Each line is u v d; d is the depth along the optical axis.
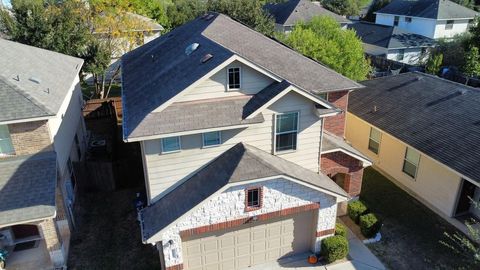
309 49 31.42
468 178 15.80
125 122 14.58
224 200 13.52
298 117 15.16
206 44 17.05
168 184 14.85
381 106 23.16
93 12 35.00
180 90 14.01
